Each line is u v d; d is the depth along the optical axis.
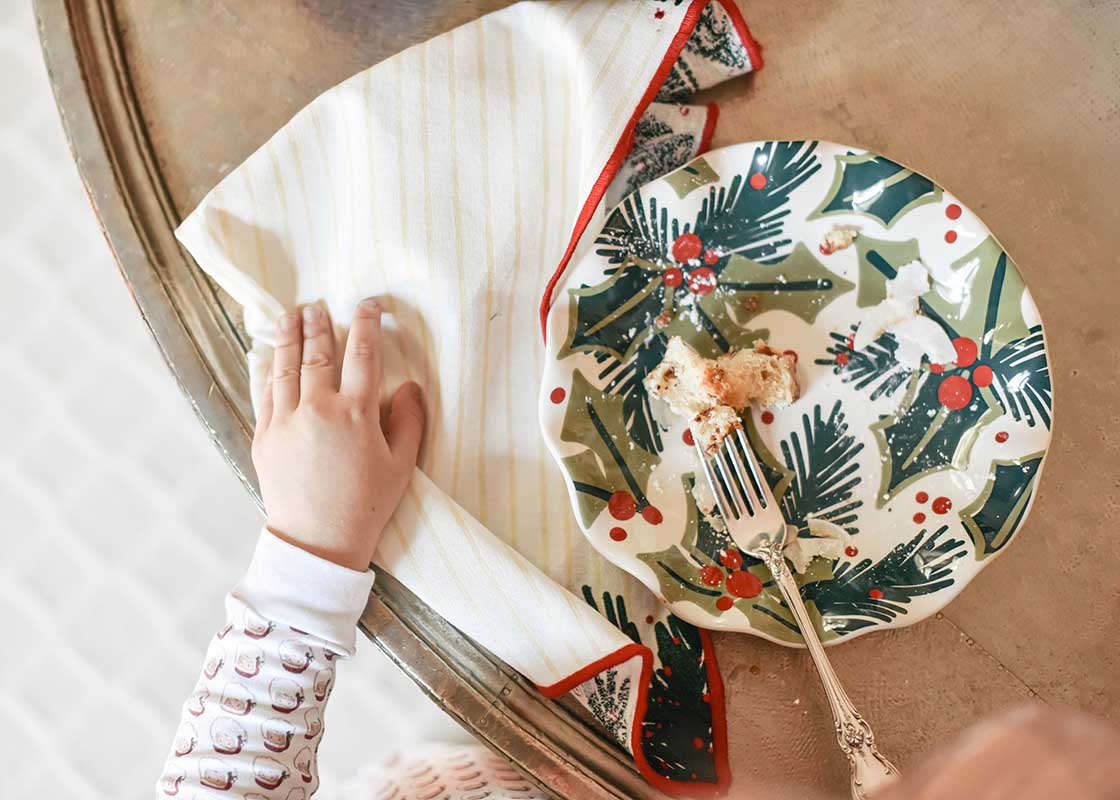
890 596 0.67
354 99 0.73
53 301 0.97
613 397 0.70
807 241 0.71
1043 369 0.65
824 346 0.71
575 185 0.73
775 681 0.69
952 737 0.66
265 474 0.69
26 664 0.94
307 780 0.68
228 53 0.80
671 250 0.71
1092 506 0.67
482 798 0.78
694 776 0.67
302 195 0.75
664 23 0.71
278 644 0.67
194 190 0.79
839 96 0.73
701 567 0.69
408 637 0.70
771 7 0.74
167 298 0.77
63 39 0.80
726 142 0.74
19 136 0.99
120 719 0.93
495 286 0.71
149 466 0.95
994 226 0.70
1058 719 0.39
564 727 0.69
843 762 0.67
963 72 0.72
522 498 0.72
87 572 0.95
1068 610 0.66
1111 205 0.70
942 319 0.69
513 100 0.73
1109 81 0.71
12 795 0.93
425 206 0.71
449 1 0.78
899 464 0.69
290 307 0.75
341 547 0.67
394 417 0.71
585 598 0.70
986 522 0.66
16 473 0.96
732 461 0.68
